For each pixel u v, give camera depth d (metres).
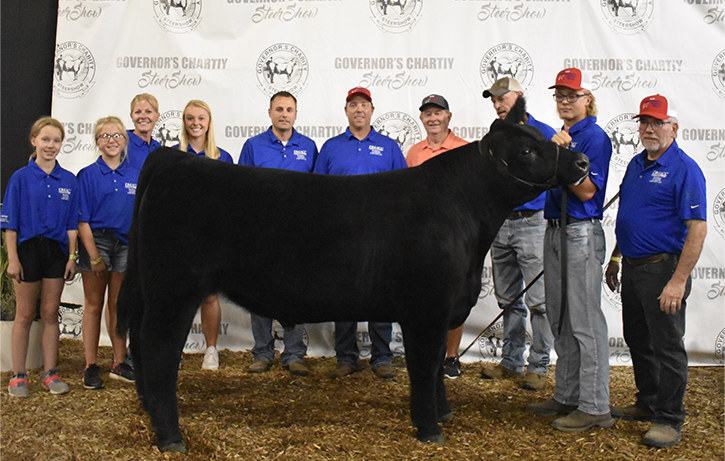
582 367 3.22
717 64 4.66
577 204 3.17
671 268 3.08
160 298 2.77
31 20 4.96
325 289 2.83
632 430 3.21
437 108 4.25
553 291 3.36
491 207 3.02
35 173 3.73
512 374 4.34
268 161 4.25
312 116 4.85
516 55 4.75
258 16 4.83
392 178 3.00
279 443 2.95
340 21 4.80
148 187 2.84
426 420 2.95
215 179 2.83
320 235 2.80
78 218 3.90
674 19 4.67
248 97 4.87
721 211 4.68
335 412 3.44
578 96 3.22
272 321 4.70
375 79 4.82
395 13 4.78
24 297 3.68
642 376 3.37
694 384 4.19
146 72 4.86
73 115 4.88
